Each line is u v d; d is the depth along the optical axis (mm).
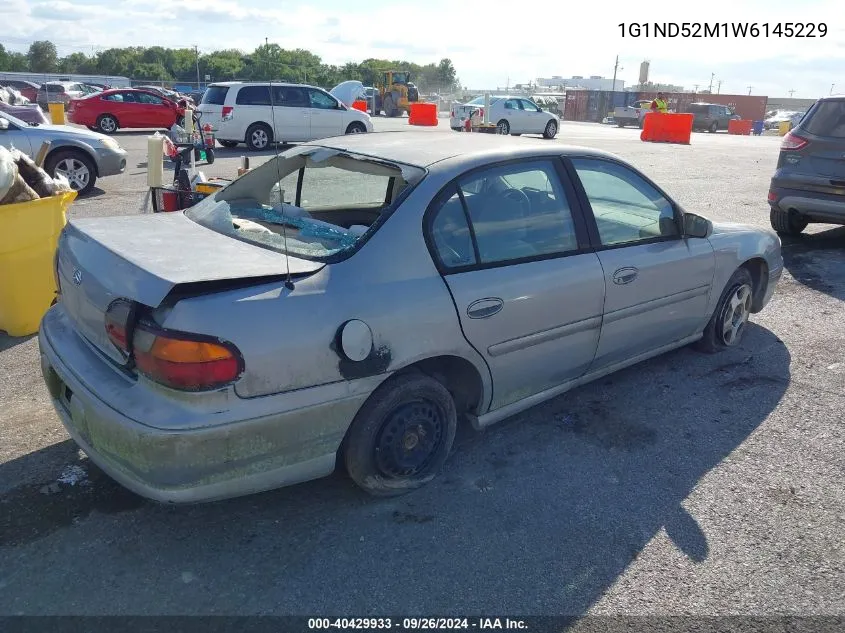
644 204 4082
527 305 3357
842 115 7543
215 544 2873
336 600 2594
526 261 3404
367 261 2900
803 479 3453
